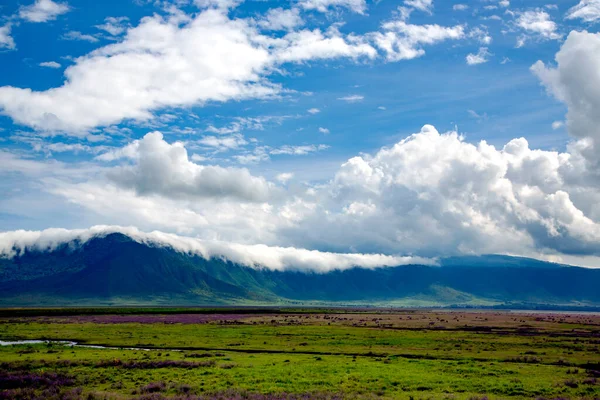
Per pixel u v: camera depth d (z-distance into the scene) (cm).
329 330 11544
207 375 5109
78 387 4553
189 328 12131
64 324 13825
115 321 15762
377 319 18900
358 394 4203
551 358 6625
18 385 4678
